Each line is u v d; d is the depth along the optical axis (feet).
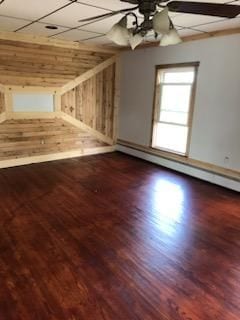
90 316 6.13
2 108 15.72
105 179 15.23
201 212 11.50
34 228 9.84
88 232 9.68
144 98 18.53
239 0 8.53
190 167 16.08
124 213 11.22
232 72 13.28
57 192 13.17
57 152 18.72
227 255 8.56
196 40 14.60
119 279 7.33
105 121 20.63
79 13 10.74
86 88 18.89
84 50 17.94
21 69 15.79
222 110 14.01
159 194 13.30
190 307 6.47
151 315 6.20
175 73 16.48
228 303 6.63
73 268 7.72
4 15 11.22
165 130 17.83
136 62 18.65
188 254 8.55
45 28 13.64
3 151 16.43
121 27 7.38
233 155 13.83
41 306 6.36
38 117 17.20
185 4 6.79
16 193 12.89
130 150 20.44
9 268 7.63
